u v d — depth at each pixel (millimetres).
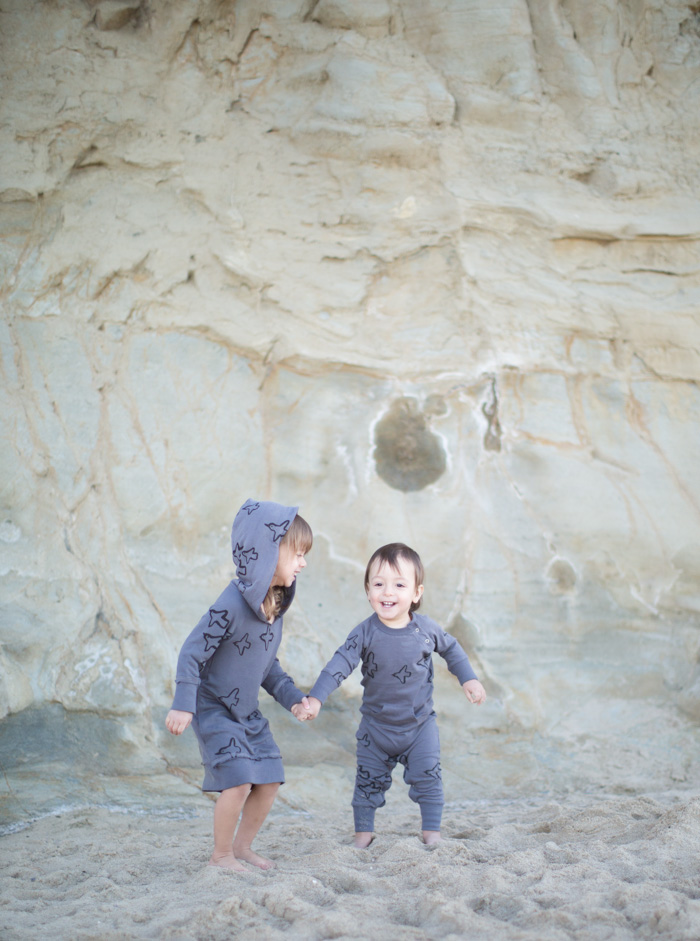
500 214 5691
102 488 5109
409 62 5676
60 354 5188
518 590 5453
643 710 5066
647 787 4531
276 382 5676
